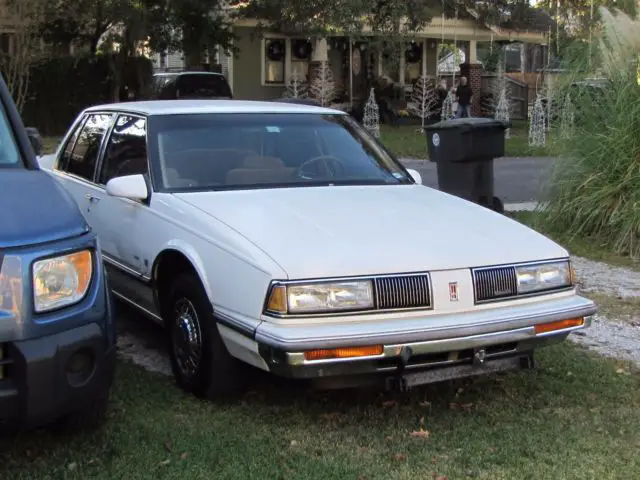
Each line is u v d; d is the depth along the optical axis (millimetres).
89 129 6188
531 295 4230
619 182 8852
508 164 17766
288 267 3795
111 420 4109
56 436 3924
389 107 27391
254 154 5230
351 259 3891
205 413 4270
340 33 24172
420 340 3805
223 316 4051
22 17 19656
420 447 3938
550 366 5203
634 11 10203
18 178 3848
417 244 4105
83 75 23219
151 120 5254
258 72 28188
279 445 3918
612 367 5219
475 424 4258
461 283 4016
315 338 3662
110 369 3652
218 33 23984
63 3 20422
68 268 3432
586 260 8406
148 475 3559
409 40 26516
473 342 3930
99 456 3738
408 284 3912
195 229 4371
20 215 3467
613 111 8984
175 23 22594
